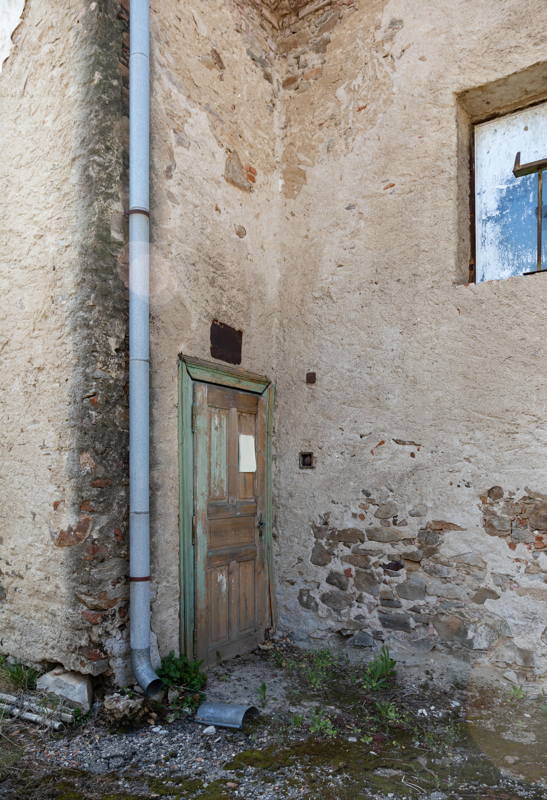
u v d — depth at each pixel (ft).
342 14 13.84
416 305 12.28
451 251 11.93
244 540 13.10
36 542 10.44
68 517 9.93
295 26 14.65
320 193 13.93
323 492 13.37
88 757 8.50
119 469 10.13
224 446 12.65
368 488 12.70
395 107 12.84
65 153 10.59
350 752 8.79
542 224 11.64
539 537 10.63
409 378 12.28
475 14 11.94
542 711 10.01
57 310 10.41
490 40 11.74
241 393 13.26
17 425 10.93
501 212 12.14
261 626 13.46
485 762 8.50
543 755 8.68
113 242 10.30
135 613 9.98
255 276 13.83
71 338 10.13
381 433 12.60
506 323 11.19
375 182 13.05
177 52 11.93
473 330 11.54
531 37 11.30
